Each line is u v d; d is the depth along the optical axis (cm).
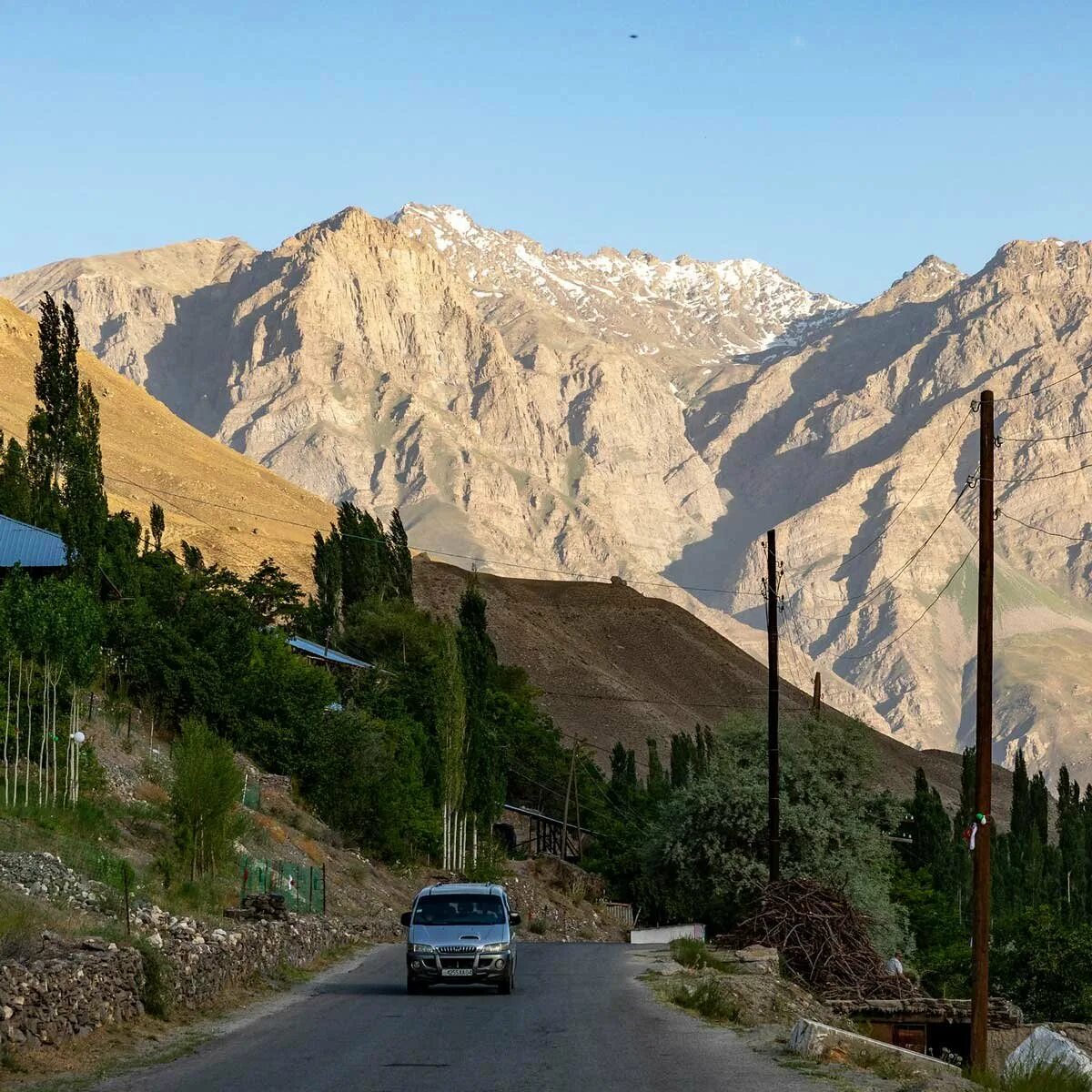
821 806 6512
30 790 3894
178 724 5762
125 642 5628
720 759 6825
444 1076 1852
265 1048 2088
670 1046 2186
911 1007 3531
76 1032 2017
